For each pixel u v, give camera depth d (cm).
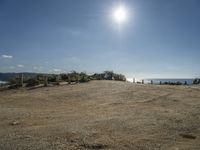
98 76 3058
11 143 639
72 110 1105
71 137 690
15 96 1573
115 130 765
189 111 1059
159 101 1303
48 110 1112
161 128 799
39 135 706
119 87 1880
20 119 923
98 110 1093
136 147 634
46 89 1850
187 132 772
